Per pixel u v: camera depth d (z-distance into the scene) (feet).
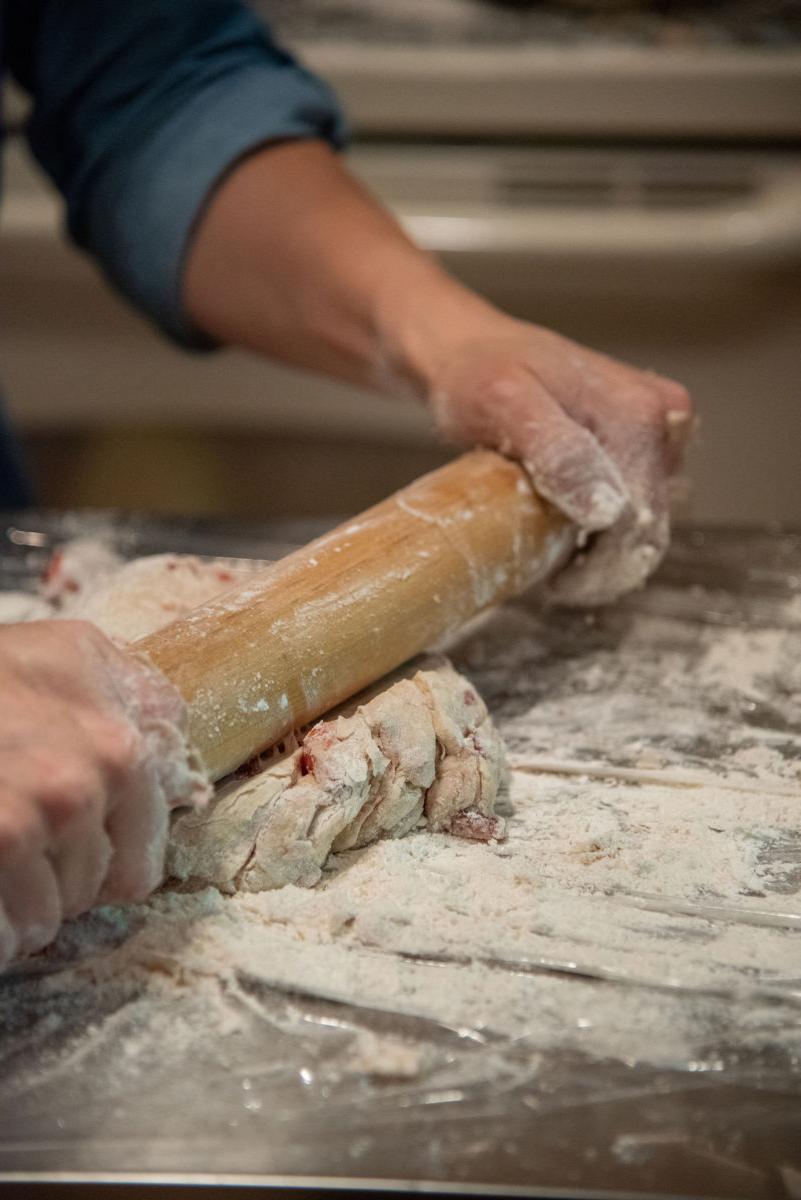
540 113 6.90
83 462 8.18
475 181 6.87
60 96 4.54
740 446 7.29
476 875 2.64
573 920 2.52
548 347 3.55
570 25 7.55
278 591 2.77
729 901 2.59
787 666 3.49
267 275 4.36
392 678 2.95
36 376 7.43
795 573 3.97
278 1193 2.00
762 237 6.53
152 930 2.47
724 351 6.98
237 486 8.19
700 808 2.89
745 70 6.70
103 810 2.11
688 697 3.35
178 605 3.23
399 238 4.25
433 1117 2.11
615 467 3.32
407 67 6.84
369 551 2.97
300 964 2.41
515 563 3.25
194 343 4.86
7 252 6.86
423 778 2.72
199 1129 2.09
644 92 6.81
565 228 6.63
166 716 2.25
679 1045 2.25
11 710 2.09
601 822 2.84
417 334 3.87
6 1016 2.32
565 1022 2.30
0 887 2.03
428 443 7.82
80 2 4.46
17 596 3.78
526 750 3.12
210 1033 2.28
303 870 2.57
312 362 4.54
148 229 4.47
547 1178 2.00
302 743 2.68
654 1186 1.99
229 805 2.55
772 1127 2.10
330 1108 2.13
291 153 4.40
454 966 2.41
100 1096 2.16
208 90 4.41
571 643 3.62
